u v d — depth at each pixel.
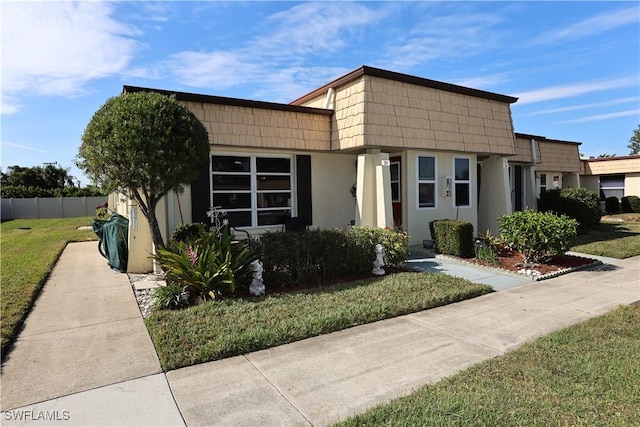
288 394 2.94
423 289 5.84
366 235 7.07
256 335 3.92
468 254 8.45
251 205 8.79
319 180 9.71
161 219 7.37
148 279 6.68
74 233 14.38
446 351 3.76
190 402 2.83
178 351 3.62
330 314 4.59
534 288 6.25
